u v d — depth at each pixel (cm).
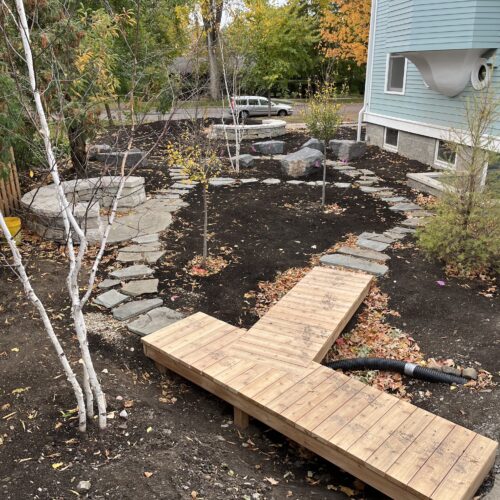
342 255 663
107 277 595
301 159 1104
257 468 325
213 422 372
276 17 2006
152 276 601
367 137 1552
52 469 291
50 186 785
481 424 360
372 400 339
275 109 2672
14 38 503
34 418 338
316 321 455
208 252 679
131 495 274
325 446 302
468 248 601
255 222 802
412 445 295
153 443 322
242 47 1260
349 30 1909
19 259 283
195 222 799
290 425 319
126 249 675
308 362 387
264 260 657
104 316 506
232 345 414
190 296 559
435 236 629
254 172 1159
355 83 3891
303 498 297
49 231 684
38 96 279
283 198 936
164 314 507
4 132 542
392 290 570
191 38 901
